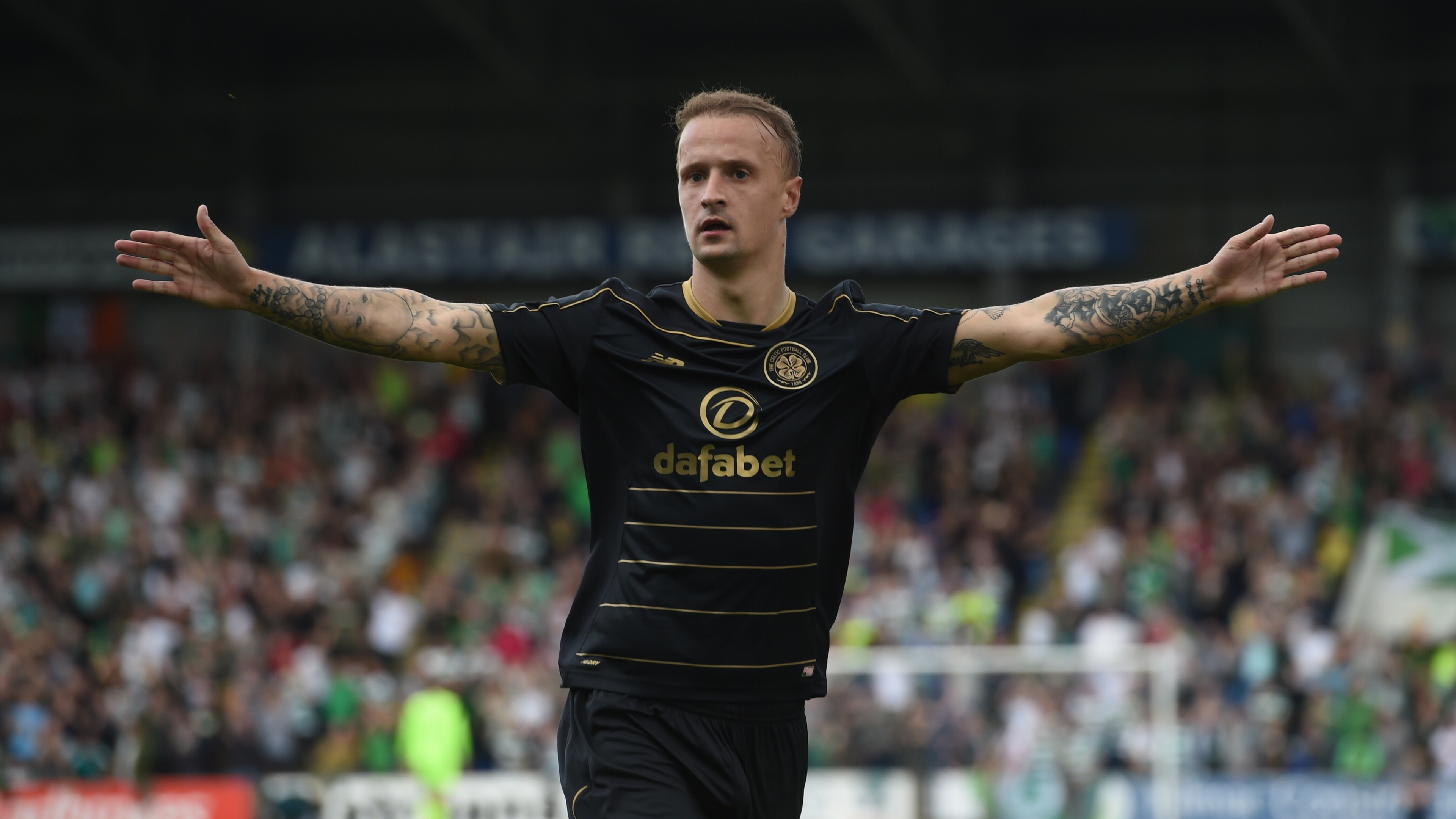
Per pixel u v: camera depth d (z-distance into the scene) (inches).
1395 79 2239.2
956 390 343.0
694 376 324.5
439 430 2300.7
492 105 2516.0
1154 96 2573.8
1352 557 1760.6
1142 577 1699.1
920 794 1219.2
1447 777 1263.5
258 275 318.3
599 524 331.6
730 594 319.9
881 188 2652.6
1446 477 1937.7
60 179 2792.8
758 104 333.1
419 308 327.9
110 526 2003.0
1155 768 1229.7
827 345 329.4
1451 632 1505.9
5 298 2731.3
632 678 322.0
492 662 1395.2
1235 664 1449.3
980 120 2532.0
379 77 2719.0
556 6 2352.4
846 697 1243.2
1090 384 2429.9
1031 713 1237.1
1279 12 2468.0
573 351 328.2
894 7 2110.0
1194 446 2018.9
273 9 2532.0
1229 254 321.4
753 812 329.4
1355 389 2146.9
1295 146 2534.5
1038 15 2516.0
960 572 1745.8
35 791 1374.3
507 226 2568.9
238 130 2714.1
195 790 1349.7
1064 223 2445.9
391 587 1866.4
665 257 2534.5
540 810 1283.2
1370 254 2497.5
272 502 2078.0
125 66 2397.9
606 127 2647.6
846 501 333.4
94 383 2427.4
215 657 1561.3
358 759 1327.5
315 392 2381.9
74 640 1732.3
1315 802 1256.2
